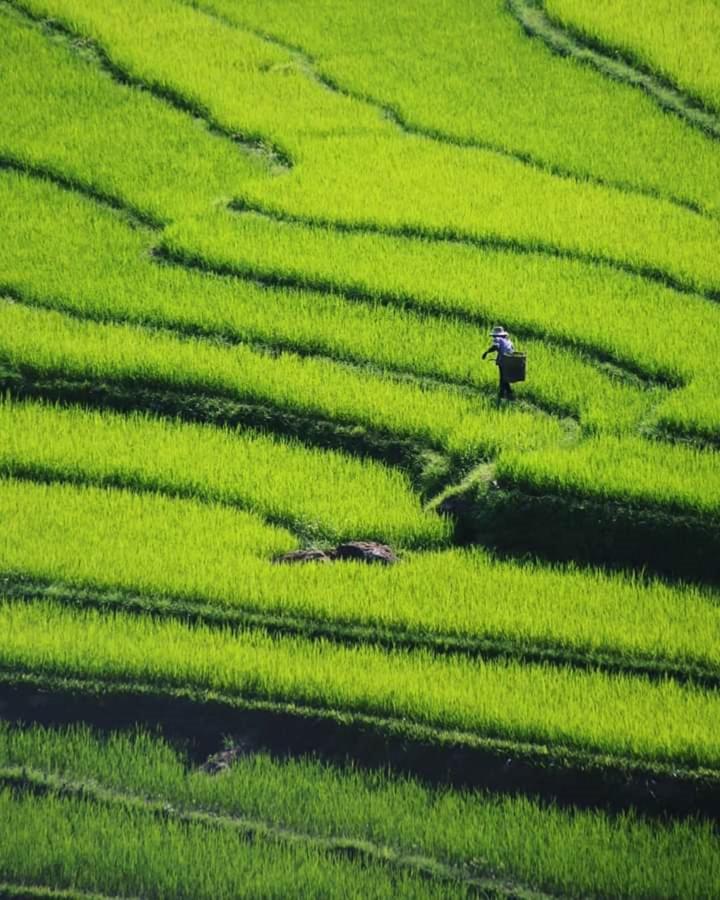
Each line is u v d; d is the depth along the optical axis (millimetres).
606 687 70438
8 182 113750
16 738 69062
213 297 100938
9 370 93250
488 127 121688
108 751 68562
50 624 74312
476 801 66250
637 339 95438
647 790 66125
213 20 136375
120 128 120125
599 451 84438
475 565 78812
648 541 79500
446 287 101000
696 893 61531
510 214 110062
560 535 80500
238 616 75188
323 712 69688
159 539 80312
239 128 119750
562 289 101500
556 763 67062
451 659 72438
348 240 107000
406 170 115312
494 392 91812
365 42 133750
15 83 125188
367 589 76688
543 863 63000
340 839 64562
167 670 71375
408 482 85875
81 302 99812
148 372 92125
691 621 74312
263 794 66375
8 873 63281
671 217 110312
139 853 63594
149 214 109938
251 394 91062
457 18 138125
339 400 90000
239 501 84312
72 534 80500
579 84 128250
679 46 131750
